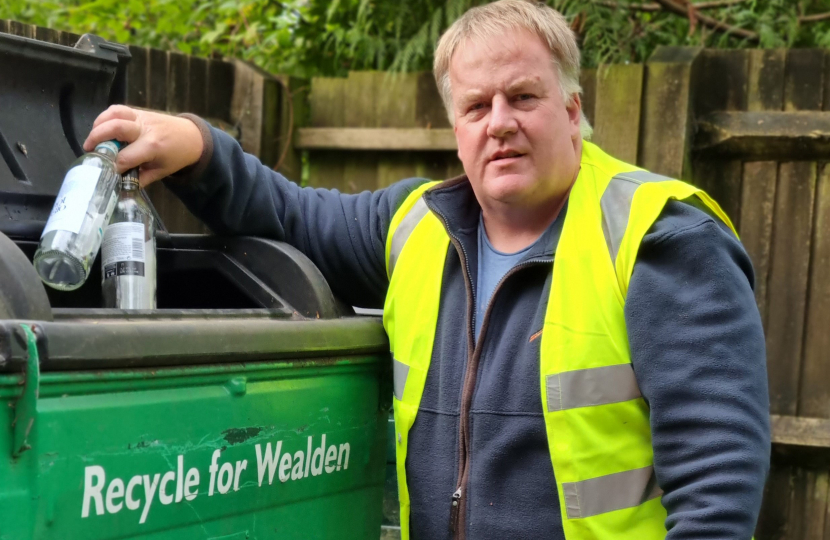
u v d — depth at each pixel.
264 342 1.40
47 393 1.10
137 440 1.20
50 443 1.09
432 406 1.59
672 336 1.37
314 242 1.88
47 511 1.09
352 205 1.90
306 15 4.41
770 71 3.31
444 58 1.67
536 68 1.53
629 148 3.39
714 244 1.40
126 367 1.19
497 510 1.48
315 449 1.54
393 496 1.90
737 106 3.36
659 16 4.18
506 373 1.50
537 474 1.46
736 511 1.29
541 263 1.51
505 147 1.53
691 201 1.55
